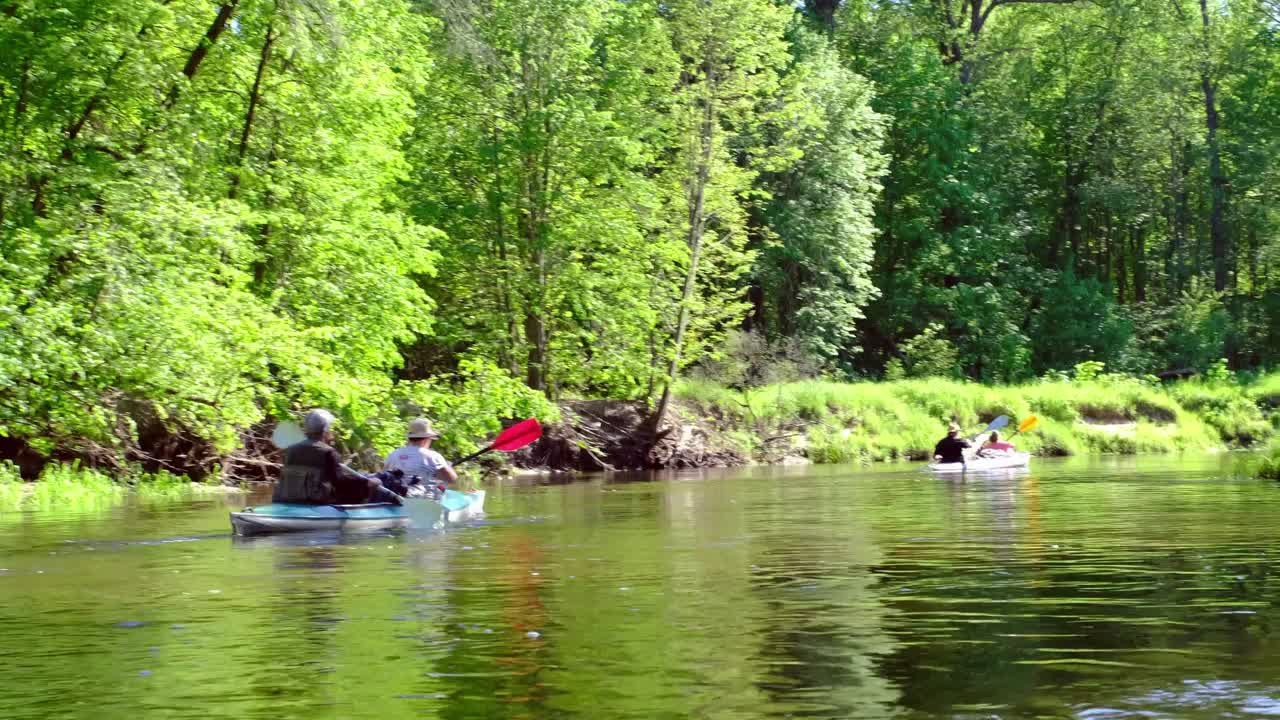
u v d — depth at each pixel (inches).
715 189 1294.3
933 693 204.5
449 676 220.4
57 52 802.2
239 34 971.9
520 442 676.1
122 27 837.2
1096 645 242.1
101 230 774.5
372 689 211.2
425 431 594.9
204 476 892.0
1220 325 2117.4
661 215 1304.1
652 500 701.3
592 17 1238.9
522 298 1257.4
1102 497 668.1
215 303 831.7
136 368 764.0
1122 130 2319.1
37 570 378.0
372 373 963.3
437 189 1283.2
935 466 1053.8
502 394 999.6
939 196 2054.6
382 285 986.1
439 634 260.5
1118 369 2034.9
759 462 1334.9
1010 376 1952.5
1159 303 2332.7
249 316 863.7
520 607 294.8
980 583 329.7
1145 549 406.3
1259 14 2343.8
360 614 287.1
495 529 507.5
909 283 2049.7
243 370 839.7
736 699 201.8
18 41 804.6
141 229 799.1
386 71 1037.8
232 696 207.8
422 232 1043.9
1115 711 190.9
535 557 401.4
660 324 1307.8
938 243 2033.7
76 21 814.5
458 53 1154.0
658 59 1286.9
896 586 325.4
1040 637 251.1
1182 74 2257.6
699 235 1304.1
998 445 1123.9
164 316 765.3
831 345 1795.0
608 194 1268.5
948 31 2294.5
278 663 233.1
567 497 741.9
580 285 1253.7
